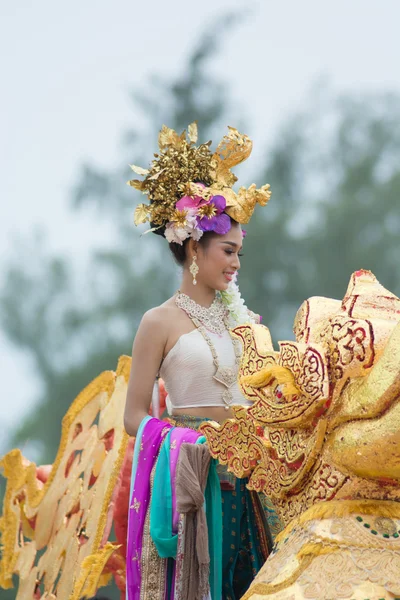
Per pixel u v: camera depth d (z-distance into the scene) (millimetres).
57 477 14633
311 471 8750
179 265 12945
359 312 8664
